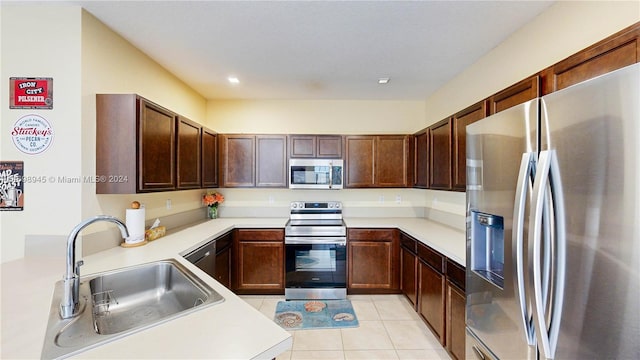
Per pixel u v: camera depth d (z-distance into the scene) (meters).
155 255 1.78
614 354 0.76
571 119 0.88
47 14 1.72
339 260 3.08
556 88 1.38
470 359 1.50
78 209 1.73
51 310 1.07
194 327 0.94
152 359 0.77
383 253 3.12
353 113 3.72
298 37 2.09
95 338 0.87
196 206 3.38
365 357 2.06
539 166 0.97
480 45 2.19
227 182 3.37
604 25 1.38
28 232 1.73
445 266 2.04
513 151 1.14
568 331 0.88
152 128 1.99
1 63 1.72
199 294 1.26
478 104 1.99
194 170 2.67
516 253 1.06
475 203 1.44
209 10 1.75
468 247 1.52
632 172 0.72
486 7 1.71
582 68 1.24
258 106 3.70
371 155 3.41
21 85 1.72
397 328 2.45
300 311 2.76
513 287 1.13
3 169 1.73
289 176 3.36
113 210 1.98
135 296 1.53
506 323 1.19
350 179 3.41
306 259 3.08
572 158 0.88
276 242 3.12
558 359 0.91
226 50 2.29
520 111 1.09
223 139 3.37
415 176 3.27
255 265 3.11
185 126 2.49
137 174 1.83
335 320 2.59
